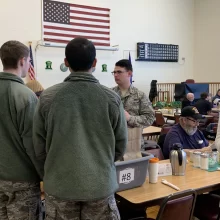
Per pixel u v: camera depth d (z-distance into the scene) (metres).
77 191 1.30
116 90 2.79
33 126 1.41
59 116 1.33
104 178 1.35
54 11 7.37
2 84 1.56
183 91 8.98
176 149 2.33
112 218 1.41
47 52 7.40
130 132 1.97
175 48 10.20
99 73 8.38
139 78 9.41
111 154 1.39
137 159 1.95
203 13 10.47
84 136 1.34
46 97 1.36
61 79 7.66
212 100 8.64
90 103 1.35
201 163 2.48
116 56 8.73
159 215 1.74
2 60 1.60
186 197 1.83
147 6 9.38
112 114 1.38
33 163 1.55
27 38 7.08
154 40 9.62
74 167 1.31
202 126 5.65
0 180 1.57
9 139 1.55
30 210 1.61
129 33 8.99
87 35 7.91
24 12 7.00
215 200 2.49
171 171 2.31
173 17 10.09
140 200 1.81
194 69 10.90
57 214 1.37
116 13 8.65
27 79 6.56
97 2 8.19
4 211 1.62
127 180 1.95
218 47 10.09
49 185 1.35
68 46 1.38
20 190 1.58
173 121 6.54
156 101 9.45
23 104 1.52
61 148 1.33
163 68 9.98
